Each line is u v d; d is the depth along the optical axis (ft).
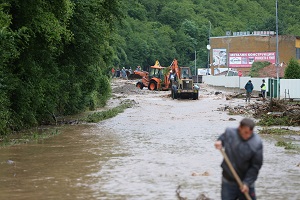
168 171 55.83
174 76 219.20
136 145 76.18
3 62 87.56
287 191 46.37
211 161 61.93
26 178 52.70
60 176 53.62
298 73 208.23
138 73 392.68
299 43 396.78
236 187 32.48
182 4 634.02
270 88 197.88
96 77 147.43
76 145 76.48
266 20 553.23
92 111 149.79
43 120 110.83
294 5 618.85
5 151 70.95
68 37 99.81
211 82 325.42
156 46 529.04
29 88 98.17
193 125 105.19
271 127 101.65
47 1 95.04
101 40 120.67
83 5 112.98
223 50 412.98
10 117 93.04
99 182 50.60
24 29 88.17
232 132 32.48
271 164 59.67
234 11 650.84
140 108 154.30
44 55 104.68
